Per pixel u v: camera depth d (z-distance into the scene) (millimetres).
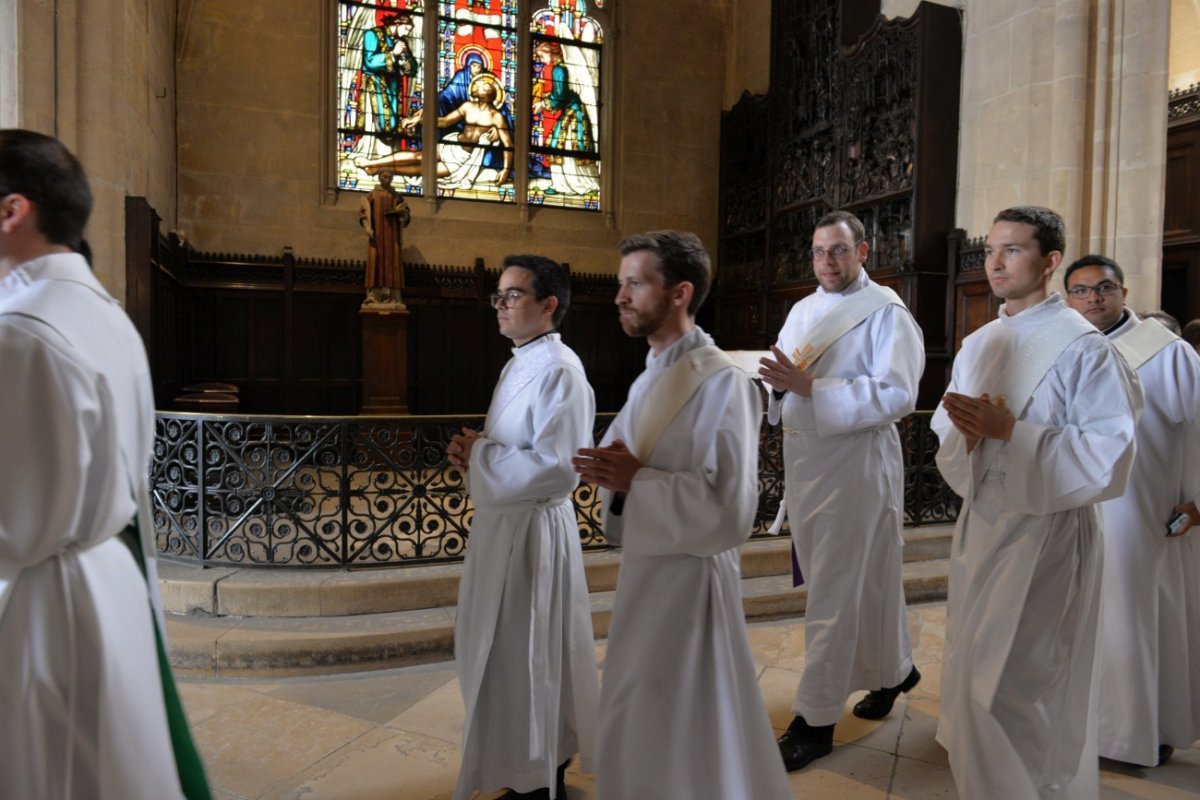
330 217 10891
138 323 7086
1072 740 2428
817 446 3055
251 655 3818
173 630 3979
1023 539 2410
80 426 1482
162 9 9133
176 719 1860
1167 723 2992
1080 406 2375
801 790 2777
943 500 5758
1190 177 8266
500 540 2520
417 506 4617
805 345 3191
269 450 4469
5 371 1432
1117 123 6305
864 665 3133
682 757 1876
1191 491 2922
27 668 1497
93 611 1544
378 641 3932
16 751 1488
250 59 10469
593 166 12312
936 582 5000
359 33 11062
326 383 10820
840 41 9562
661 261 1948
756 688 1952
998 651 2383
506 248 11688
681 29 12531
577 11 12133
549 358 2531
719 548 1828
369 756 3023
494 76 11719
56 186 1600
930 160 8094
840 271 3205
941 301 8156
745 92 11992
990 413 2406
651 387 1980
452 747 3102
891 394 2930
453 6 11477
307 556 4512
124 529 1758
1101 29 6336
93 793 1549
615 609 1979
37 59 6258
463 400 11398
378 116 11180
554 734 2445
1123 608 2943
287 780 2840
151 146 8406
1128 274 6242
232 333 10469
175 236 9492
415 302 11172
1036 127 6918
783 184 10938
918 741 3143
